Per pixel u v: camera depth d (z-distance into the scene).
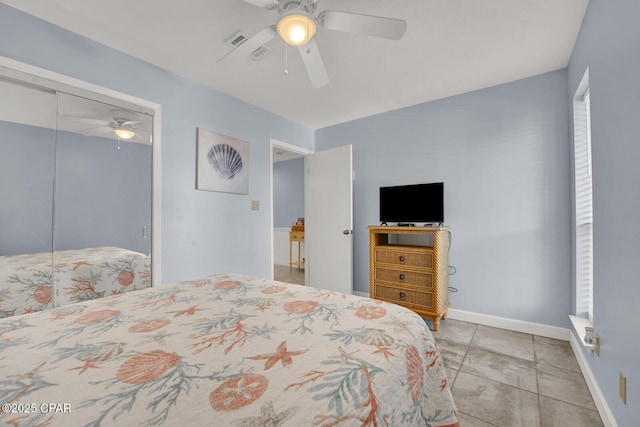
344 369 0.67
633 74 1.10
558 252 2.40
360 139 3.64
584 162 2.15
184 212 2.52
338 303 1.17
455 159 2.91
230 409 0.52
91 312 1.07
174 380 0.61
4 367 0.67
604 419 1.41
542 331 2.46
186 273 2.53
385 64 2.34
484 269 2.74
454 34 1.94
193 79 2.59
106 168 2.13
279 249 6.27
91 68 1.99
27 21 1.72
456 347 2.25
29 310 1.85
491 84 2.68
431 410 0.92
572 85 2.18
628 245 1.16
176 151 2.47
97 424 0.48
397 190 3.11
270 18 1.79
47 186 1.92
